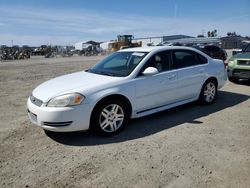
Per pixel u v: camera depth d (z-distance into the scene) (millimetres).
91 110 4402
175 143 4262
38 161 3805
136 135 4660
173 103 5684
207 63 6367
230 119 5379
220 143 4219
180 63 5789
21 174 3465
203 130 4801
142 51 5508
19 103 7277
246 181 3146
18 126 5289
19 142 4496
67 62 26859
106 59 6027
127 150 4055
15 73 15461
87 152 4039
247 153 3854
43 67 20000
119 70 5203
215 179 3201
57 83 4906
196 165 3535
